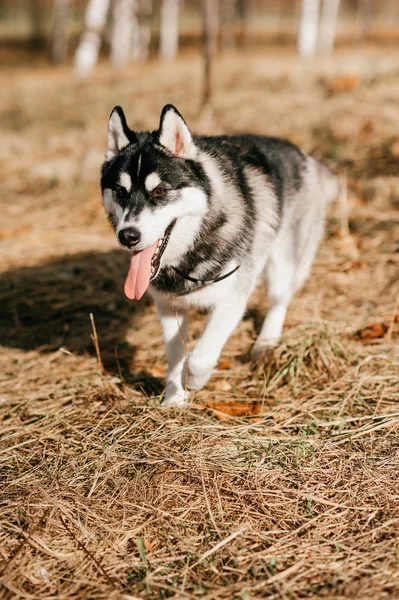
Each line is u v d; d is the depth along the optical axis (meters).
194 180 3.37
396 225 5.77
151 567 2.47
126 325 4.77
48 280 5.40
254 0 38.41
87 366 4.20
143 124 9.47
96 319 4.88
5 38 33.22
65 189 7.67
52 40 26.77
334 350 3.93
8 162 8.92
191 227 3.41
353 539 2.56
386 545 2.50
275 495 2.84
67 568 2.48
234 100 10.06
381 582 2.33
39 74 19.53
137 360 4.28
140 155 3.34
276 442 3.20
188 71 14.05
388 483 2.87
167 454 3.11
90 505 2.81
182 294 3.57
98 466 3.06
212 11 9.55
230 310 3.61
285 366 3.84
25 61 26.69
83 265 5.63
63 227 6.55
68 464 3.11
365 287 4.93
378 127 7.82
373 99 8.98
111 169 3.45
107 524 2.70
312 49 20.22
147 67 16.61
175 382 3.71
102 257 5.79
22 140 9.86
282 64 13.65
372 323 4.38
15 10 40.16
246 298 3.73
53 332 4.72
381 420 3.35
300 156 4.57
